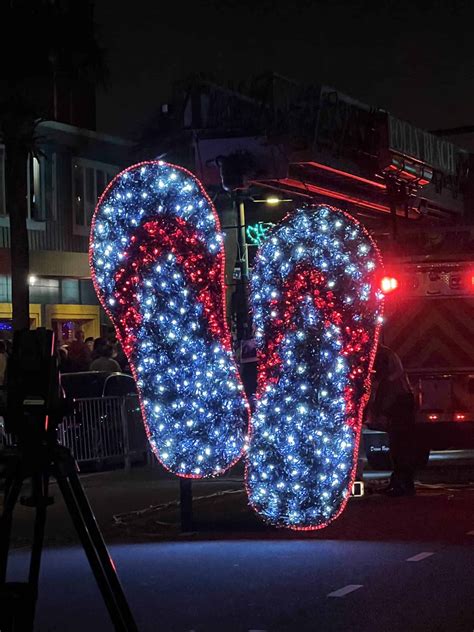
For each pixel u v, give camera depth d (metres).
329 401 13.44
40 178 34.38
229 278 16.84
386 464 18.70
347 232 13.94
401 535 12.93
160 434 14.74
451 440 18.38
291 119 14.98
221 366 14.77
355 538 12.84
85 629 9.11
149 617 9.31
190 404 14.74
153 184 13.95
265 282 13.89
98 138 35.84
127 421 22.12
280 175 14.95
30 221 33.97
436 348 18.42
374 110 16.27
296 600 9.76
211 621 9.12
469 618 8.99
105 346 23.83
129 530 14.01
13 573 11.47
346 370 13.56
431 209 18.52
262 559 11.70
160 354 14.73
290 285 13.86
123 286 14.47
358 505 15.45
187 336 14.63
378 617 9.09
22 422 7.27
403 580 10.45
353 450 13.44
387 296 18.44
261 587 10.33
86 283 36.75
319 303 13.79
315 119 15.02
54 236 34.88
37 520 7.38
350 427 13.45
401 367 16.47
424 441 18.44
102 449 21.44
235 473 20.33
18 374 7.30
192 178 13.97
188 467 14.60
